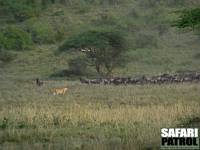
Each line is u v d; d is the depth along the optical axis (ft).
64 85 293.23
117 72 412.36
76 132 103.86
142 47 501.15
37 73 429.79
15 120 123.54
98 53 384.88
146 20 601.21
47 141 93.91
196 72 373.61
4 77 377.09
